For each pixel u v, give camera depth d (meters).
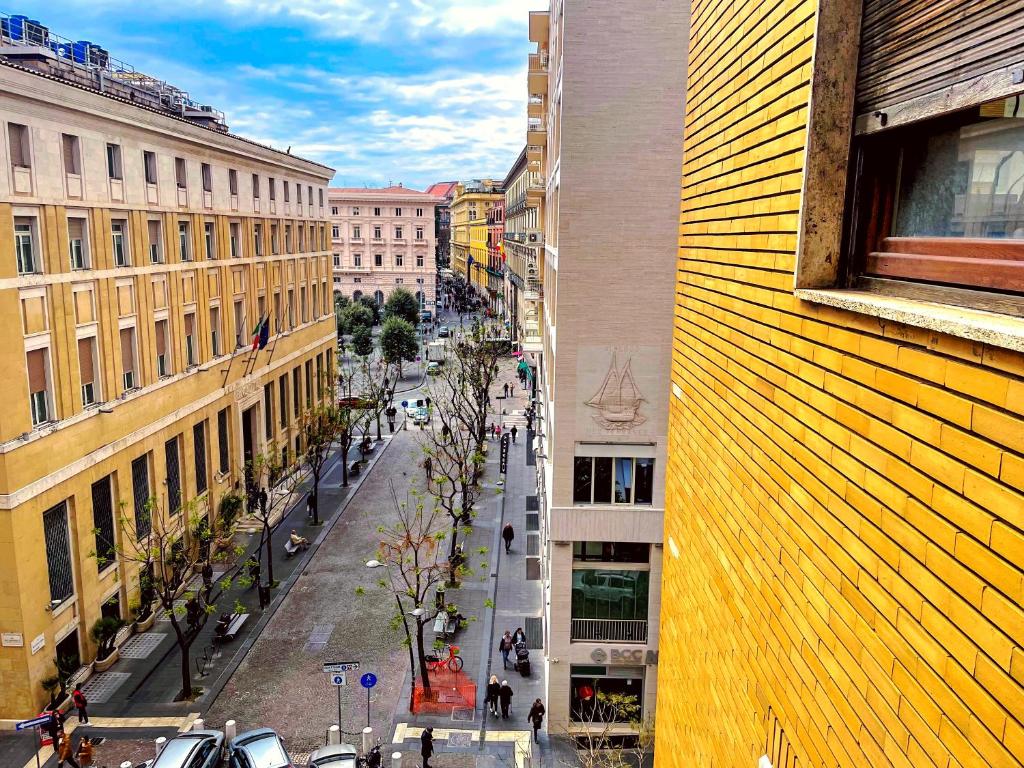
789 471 4.99
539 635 24.86
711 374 6.99
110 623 22.33
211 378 31.27
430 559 30.33
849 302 3.99
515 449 47.69
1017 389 2.79
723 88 6.53
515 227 76.81
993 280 3.27
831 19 4.27
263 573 29.08
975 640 3.03
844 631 4.18
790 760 4.98
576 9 16.05
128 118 24.44
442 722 19.95
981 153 3.35
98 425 22.62
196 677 22.05
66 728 19.58
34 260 20.23
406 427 52.03
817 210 4.49
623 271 16.92
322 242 49.12
